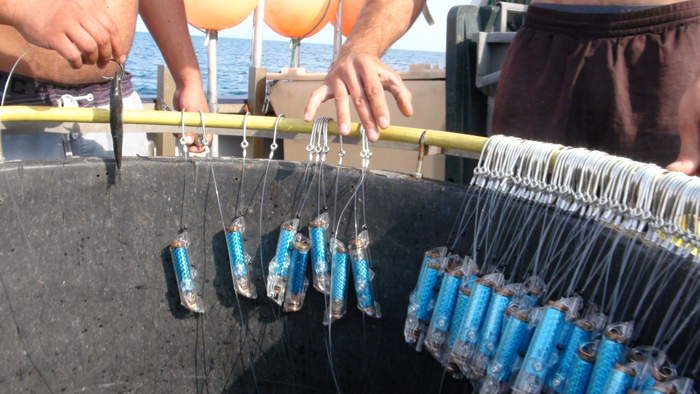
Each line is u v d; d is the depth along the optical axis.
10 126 1.07
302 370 1.23
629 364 0.72
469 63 1.74
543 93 1.31
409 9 1.36
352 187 1.12
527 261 0.93
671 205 0.75
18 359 1.01
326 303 1.15
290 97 2.52
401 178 1.07
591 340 0.79
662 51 1.16
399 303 1.12
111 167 1.07
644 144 1.19
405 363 1.12
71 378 1.10
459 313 0.97
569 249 0.86
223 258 1.20
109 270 1.11
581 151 0.87
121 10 1.27
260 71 2.61
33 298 1.02
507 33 1.59
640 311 0.75
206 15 2.41
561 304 0.82
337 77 1.11
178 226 1.16
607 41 1.22
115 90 1.00
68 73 1.28
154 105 2.31
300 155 2.48
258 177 1.16
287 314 1.20
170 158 1.13
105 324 1.13
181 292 1.14
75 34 0.92
